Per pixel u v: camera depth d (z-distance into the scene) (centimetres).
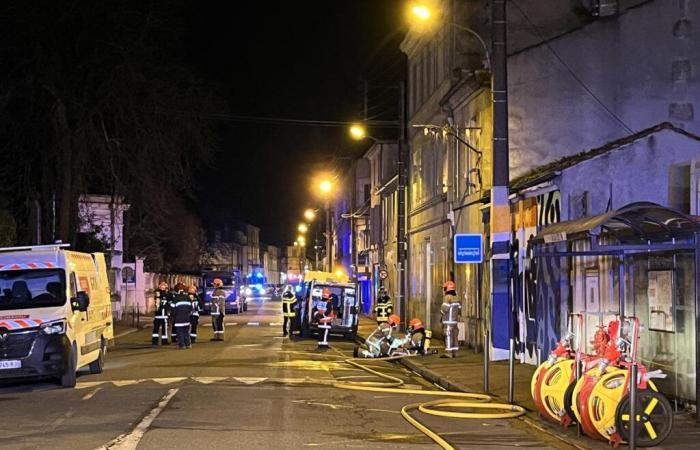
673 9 2178
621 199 1662
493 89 1847
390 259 4522
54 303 1630
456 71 2656
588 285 1581
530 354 1939
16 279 1662
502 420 1245
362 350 2291
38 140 3178
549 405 1165
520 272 2017
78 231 3731
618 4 2241
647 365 1314
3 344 1534
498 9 1817
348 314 3045
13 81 3012
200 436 1056
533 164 2241
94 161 3241
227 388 1547
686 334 1205
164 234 6775
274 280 17450
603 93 2227
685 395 1209
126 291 5238
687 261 1202
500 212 1881
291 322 3138
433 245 3197
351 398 1448
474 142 2509
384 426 1166
